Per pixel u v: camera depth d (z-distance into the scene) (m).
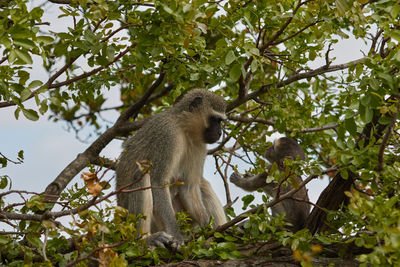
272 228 8.59
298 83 11.77
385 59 8.47
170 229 10.51
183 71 10.02
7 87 8.22
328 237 8.48
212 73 10.27
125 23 8.57
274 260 8.45
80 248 6.95
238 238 9.12
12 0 8.37
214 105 11.68
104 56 8.54
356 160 7.94
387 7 8.92
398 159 8.61
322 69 10.50
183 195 11.62
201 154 11.80
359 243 6.86
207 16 8.94
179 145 11.21
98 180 6.83
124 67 12.33
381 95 8.17
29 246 8.48
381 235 6.36
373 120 8.66
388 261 6.29
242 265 8.39
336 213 8.51
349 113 8.36
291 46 10.30
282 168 11.80
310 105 11.72
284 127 11.06
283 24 10.02
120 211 7.21
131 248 8.27
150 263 8.66
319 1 9.08
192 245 8.74
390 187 8.04
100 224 6.91
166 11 7.85
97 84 10.92
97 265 7.88
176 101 11.81
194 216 11.59
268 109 11.83
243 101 11.31
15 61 7.35
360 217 6.89
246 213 8.91
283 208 11.30
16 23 7.43
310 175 8.43
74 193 9.45
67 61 9.92
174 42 8.40
